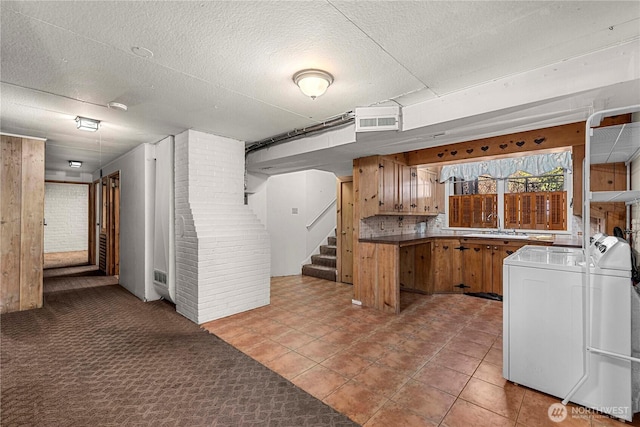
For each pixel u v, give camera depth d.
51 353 2.68
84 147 4.67
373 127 2.89
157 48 1.93
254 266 3.96
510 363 2.22
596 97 2.12
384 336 3.05
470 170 5.20
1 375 2.32
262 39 1.84
